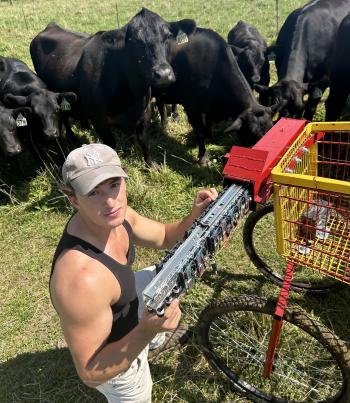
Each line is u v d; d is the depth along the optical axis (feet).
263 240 11.90
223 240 6.25
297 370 8.21
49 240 13.33
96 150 4.96
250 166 6.72
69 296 4.81
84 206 4.96
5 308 11.03
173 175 15.75
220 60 16.30
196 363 9.05
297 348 8.50
